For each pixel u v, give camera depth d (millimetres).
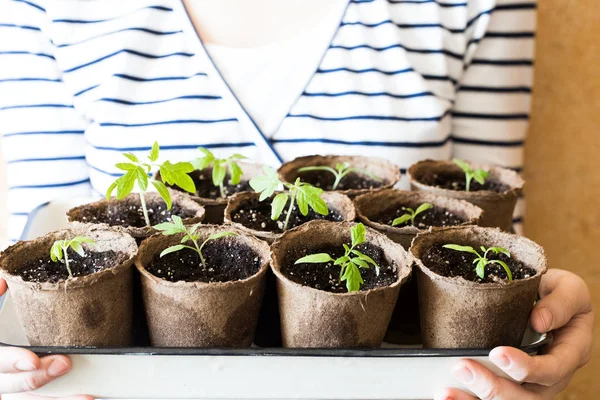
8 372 635
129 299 758
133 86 1107
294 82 1112
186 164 824
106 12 1107
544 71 1463
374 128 1135
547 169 1546
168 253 801
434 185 1057
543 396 721
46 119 1159
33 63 1133
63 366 637
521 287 700
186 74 1109
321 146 1139
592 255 1609
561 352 722
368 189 973
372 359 655
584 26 1415
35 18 1111
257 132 1112
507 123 1242
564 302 773
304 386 671
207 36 1113
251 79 1111
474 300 702
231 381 667
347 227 827
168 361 654
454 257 801
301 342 722
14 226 1184
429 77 1167
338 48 1117
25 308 699
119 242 777
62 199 977
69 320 698
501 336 724
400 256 771
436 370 664
